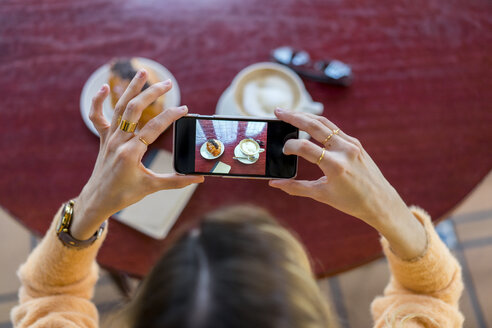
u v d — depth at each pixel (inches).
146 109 41.0
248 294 17.7
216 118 31.7
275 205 41.9
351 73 46.1
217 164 31.7
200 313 17.2
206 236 19.8
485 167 44.1
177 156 31.9
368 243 41.3
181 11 46.9
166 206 40.8
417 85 46.2
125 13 46.4
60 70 44.5
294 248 21.3
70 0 46.3
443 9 48.3
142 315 18.7
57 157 42.5
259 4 47.5
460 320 33.8
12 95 43.5
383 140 44.6
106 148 27.8
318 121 29.0
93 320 32.5
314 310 19.4
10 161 42.0
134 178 27.6
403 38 47.4
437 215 42.9
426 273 32.7
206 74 45.4
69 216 30.4
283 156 31.9
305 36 47.0
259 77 43.5
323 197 29.1
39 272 32.3
